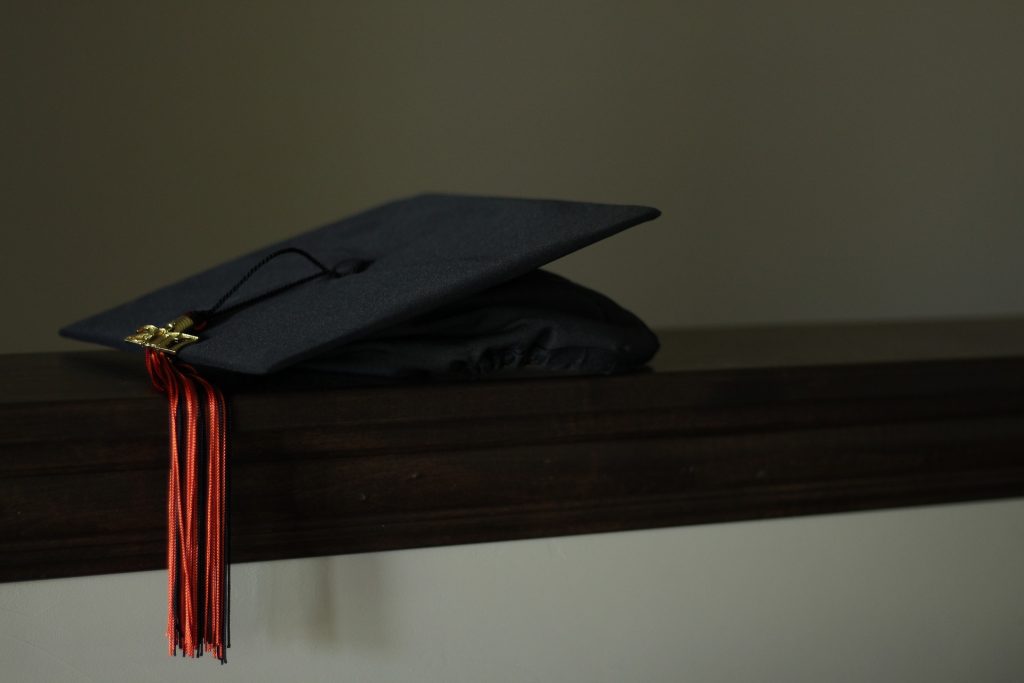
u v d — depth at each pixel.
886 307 2.87
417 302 0.93
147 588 0.95
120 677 0.95
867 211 2.84
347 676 1.01
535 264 0.94
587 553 1.07
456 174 2.60
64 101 2.37
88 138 2.39
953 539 1.21
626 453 1.07
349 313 0.96
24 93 2.34
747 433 1.11
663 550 1.10
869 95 2.79
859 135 2.80
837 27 2.75
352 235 1.21
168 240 2.47
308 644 1.00
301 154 2.51
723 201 2.75
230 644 0.97
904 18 2.78
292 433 0.96
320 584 0.99
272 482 0.96
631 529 1.08
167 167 2.44
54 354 1.23
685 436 1.09
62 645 0.94
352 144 2.54
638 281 2.73
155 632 0.96
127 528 0.94
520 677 1.06
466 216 1.12
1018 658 1.25
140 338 1.03
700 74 2.69
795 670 1.16
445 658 1.04
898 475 1.17
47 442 0.90
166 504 0.95
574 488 1.06
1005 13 2.83
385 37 2.52
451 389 0.99
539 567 1.06
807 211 2.80
